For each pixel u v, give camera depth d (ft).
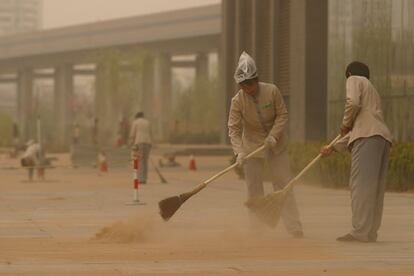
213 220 83.15
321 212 92.68
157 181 169.78
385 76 145.89
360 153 63.72
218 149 335.47
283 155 69.15
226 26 252.83
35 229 76.13
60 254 57.77
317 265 52.21
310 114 182.29
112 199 117.60
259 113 68.18
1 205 106.73
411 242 64.18
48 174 210.38
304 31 181.98
